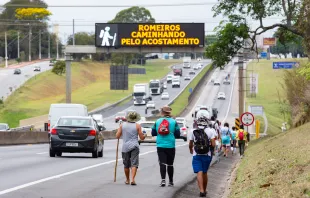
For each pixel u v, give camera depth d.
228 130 78.50
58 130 57.00
